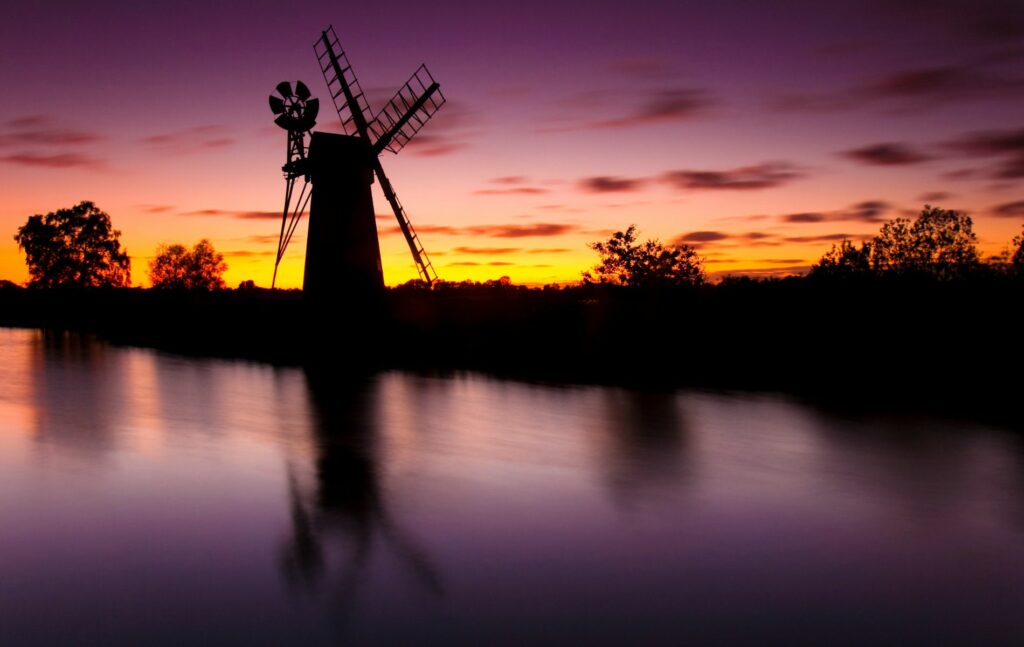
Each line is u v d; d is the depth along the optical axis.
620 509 10.61
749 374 28.72
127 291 83.44
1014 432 16.89
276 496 11.23
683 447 15.34
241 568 8.12
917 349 26.16
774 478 12.55
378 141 40.34
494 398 23.02
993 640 6.47
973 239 34.28
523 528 9.66
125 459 13.89
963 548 8.97
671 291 35.09
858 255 34.44
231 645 6.28
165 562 8.29
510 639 6.42
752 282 33.44
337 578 7.83
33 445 15.22
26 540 9.02
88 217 89.38
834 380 26.42
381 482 12.16
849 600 7.34
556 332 36.47
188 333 56.69
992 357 23.95
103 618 6.79
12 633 6.48
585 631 6.58
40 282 89.19
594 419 19.00
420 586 7.63
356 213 39.44
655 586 7.68
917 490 11.81
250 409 20.84
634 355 33.75
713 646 6.31
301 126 39.03
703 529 9.70
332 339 39.09
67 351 43.56
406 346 40.66
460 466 13.45
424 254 41.88
